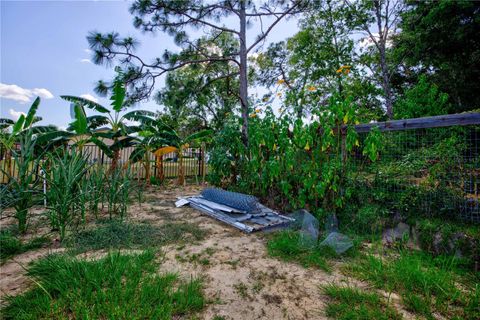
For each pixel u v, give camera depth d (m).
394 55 11.09
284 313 1.59
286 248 2.58
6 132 5.38
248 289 1.87
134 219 3.69
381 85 12.24
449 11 8.21
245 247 2.73
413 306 1.62
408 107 6.04
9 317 1.45
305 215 3.37
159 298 1.64
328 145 3.25
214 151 5.73
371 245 2.76
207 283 1.94
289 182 3.89
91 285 1.72
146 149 7.43
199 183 8.31
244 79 6.92
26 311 1.48
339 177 3.44
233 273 2.12
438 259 2.25
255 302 1.71
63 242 2.65
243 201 3.87
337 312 1.58
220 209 3.87
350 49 11.26
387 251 2.57
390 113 10.11
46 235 2.86
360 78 11.27
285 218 3.66
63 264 1.97
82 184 3.45
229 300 1.72
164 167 9.32
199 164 10.31
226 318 1.53
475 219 2.52
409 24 10.23
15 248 2.45
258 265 2.28
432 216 2.77
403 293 1.79
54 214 2.88
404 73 12.78
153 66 6.41
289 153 3.69
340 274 2.12
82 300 1.56
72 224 3.04
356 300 1.69
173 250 2.61
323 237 2.89
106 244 2.63
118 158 6.73
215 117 13.31
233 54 8.36
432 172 2.88
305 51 12.05
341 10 10.91
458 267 2.17
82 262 1.97
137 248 2.62
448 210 2.70
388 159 3.39
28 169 3.09
